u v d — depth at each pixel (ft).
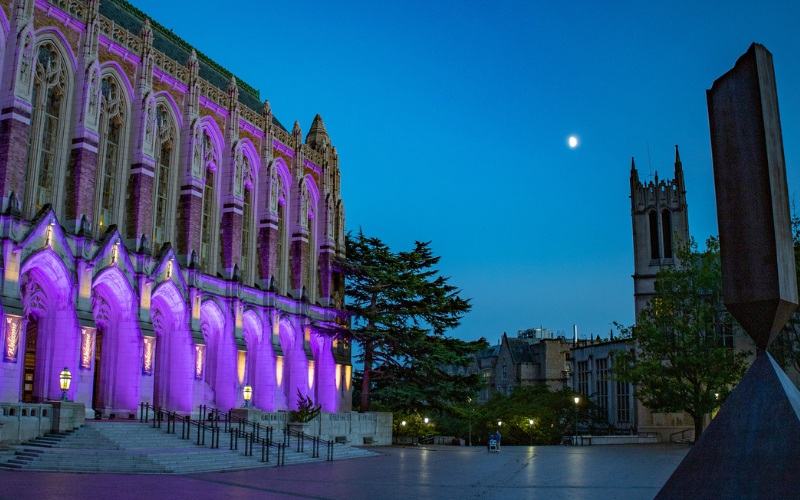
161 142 152.25
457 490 83.66
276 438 138.00
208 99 165.07
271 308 177.47
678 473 42.11
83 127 126.31
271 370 174.19
